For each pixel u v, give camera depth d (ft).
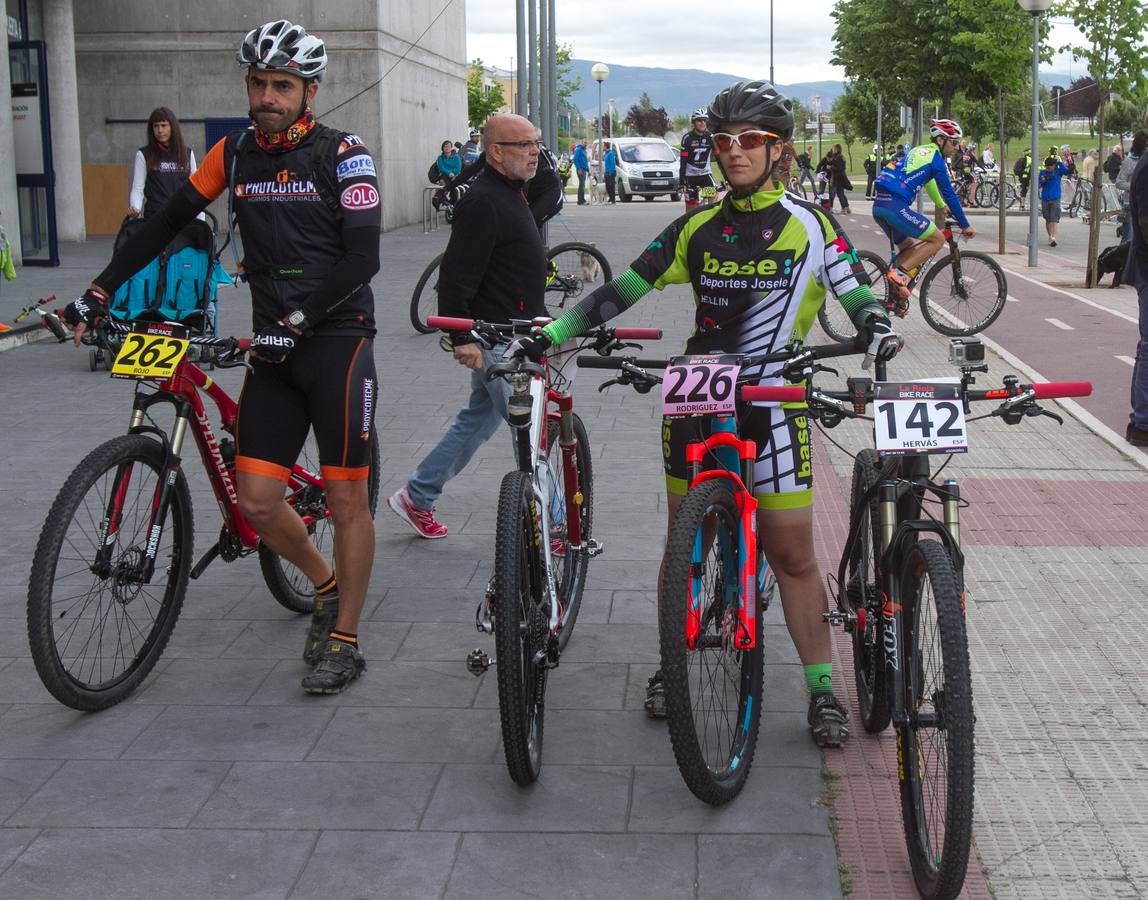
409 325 41.47
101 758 12.94
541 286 17.54
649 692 13.71
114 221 83.61
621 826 11.57
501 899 10.45
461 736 13.43
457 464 19.52
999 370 33.99
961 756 9.86
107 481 13.87
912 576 11.10
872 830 11.51
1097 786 12.34
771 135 12.30
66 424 27.61
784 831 11.47
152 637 14.71
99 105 83.05
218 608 17.15
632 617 16.65
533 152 17.08
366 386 14.32
